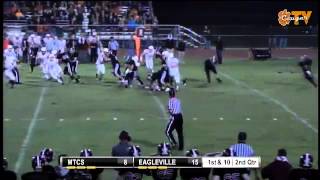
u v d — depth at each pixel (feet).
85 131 62.69
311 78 91.40
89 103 77.77
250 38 149.59
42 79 96.89
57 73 93.04
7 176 32.99
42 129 63.41
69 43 118.11
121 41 129.49
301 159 40.68
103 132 62.39
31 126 64.59
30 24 139.03
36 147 56.03
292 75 103.81
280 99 81.41
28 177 33.17
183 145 55.93
